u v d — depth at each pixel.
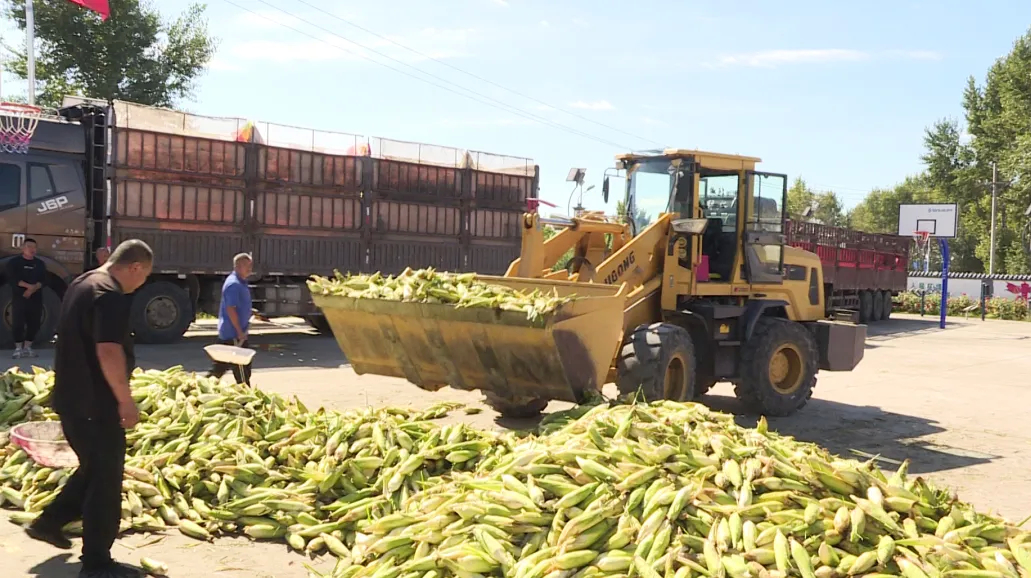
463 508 4.57
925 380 14.23
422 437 6.15
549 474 4.72
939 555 4.01
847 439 9.16
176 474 5.79
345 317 8.01
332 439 6.07
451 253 18.72
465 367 7.47
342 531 5.33
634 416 5.37
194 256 15.30
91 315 4.39
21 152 13.70
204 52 34.34
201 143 15.24
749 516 4.27
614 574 4.01
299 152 16.41
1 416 6.71
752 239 10.13
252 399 6.75
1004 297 40.22
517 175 19.70
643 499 4.41
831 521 4.21
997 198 58.84
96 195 14.62
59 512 4.76
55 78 30.66
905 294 39.50
